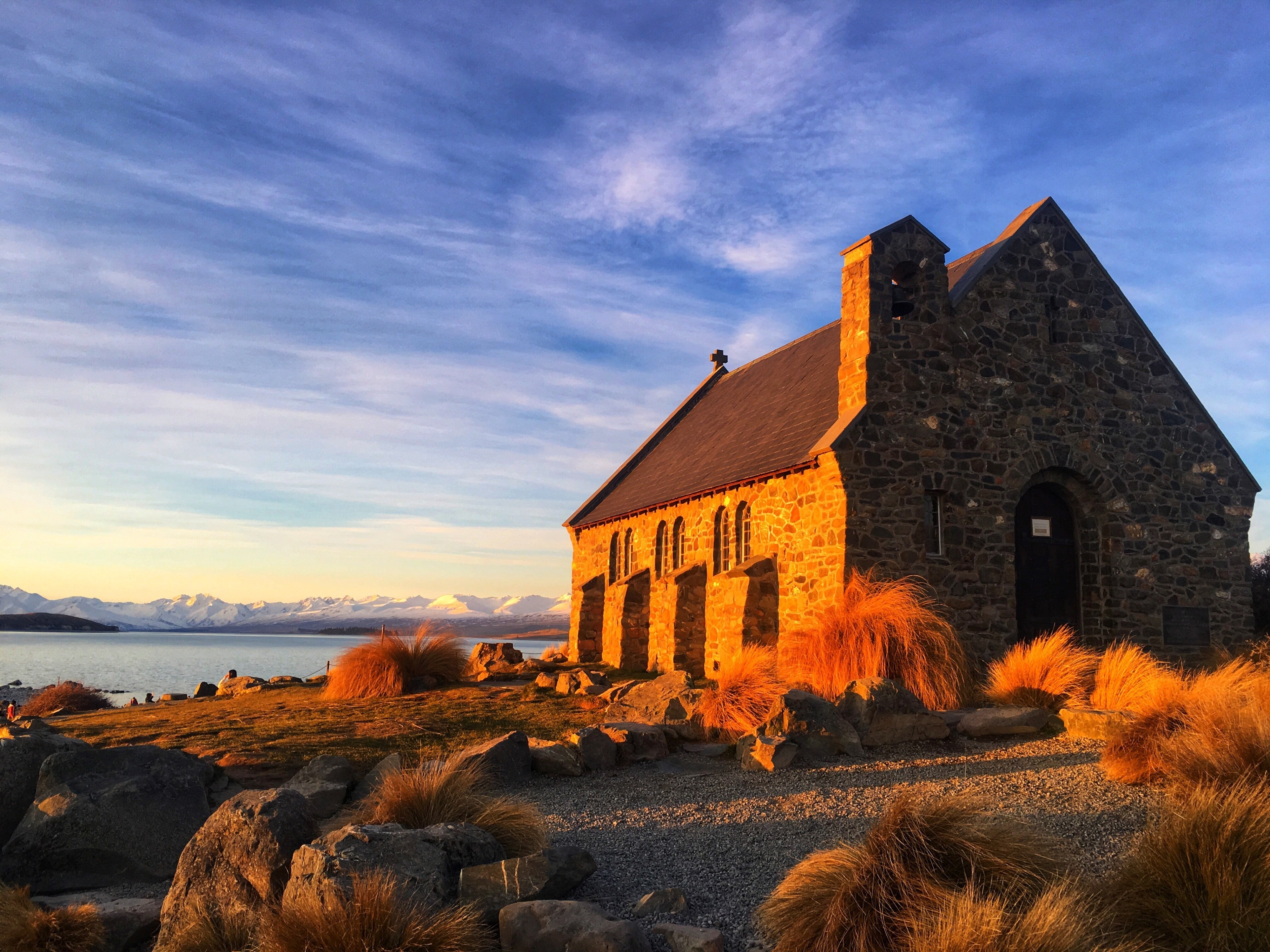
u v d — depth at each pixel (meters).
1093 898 5.34
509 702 16.47
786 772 10.55
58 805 8.46
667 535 26.20
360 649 19.22
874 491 16.97
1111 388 18.92
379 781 10.08
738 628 19.39
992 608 17.27
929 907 5.05
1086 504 18.89
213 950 6.17
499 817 7.29
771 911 5.66
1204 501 19.11
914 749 11.41
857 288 17.92
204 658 128.00
